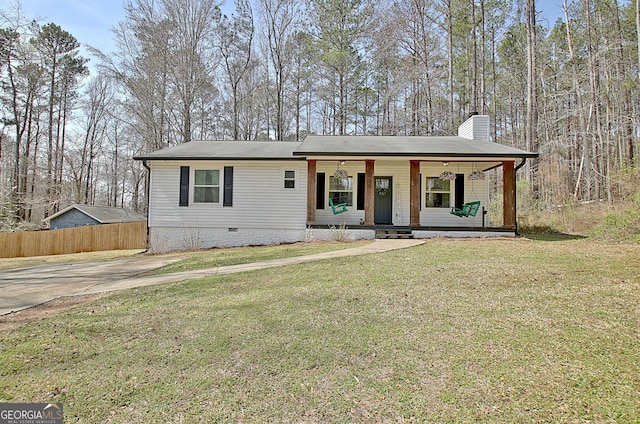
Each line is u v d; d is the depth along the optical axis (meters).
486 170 12.86
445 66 21.69
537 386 2.42
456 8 19.47
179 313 4.30
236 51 24.27
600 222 10.77
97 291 5.80
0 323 4.23
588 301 4.07
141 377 2.77
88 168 30.86
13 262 11.52
